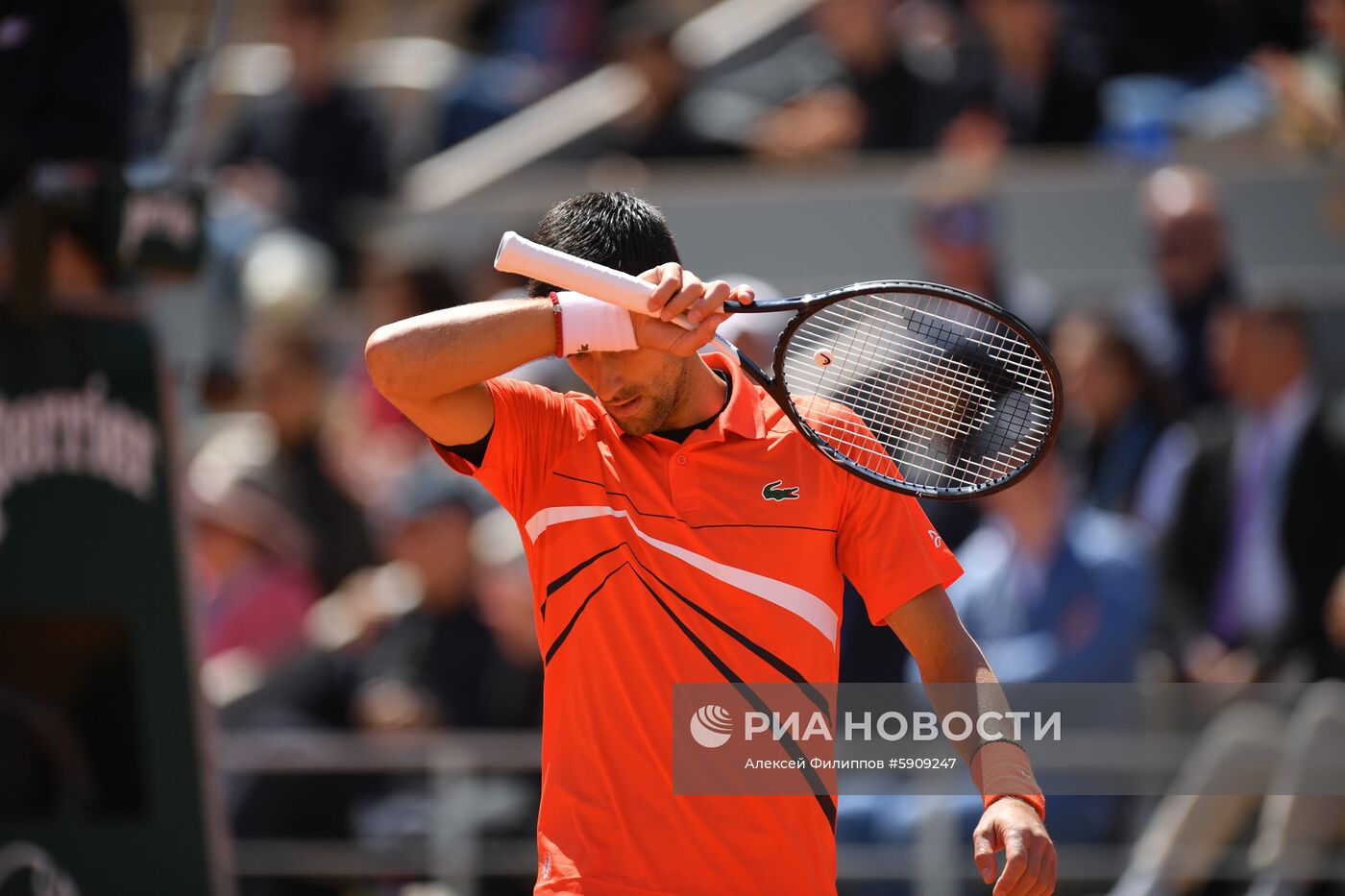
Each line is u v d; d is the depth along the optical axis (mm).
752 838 9312
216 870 14492
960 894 16906
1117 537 18500
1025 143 26891
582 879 9203
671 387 9531
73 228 14195
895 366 10766
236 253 26922
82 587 14133
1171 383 22344
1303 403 20094
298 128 30359
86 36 14055
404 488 23406
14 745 14422
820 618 9625
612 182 28719
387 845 18219
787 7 34406
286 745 18656
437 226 29359
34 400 13938
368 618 20734
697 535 9492
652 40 29219
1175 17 29609
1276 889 16734
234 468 22891
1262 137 26578
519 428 9844
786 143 28672
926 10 31422
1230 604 20062
